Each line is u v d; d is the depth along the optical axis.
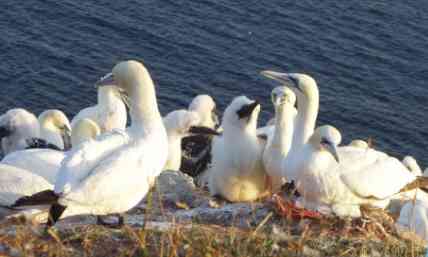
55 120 21.59
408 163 21.62
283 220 12.97
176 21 36.66
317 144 13.52
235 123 16.92
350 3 39.00
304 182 13.54
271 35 36.59
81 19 36.19
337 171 13.45
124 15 36.69
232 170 16.95
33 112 31.12
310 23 37.53
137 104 12.86
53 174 14.58
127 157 12.20
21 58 33.53
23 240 11.52
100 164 12.02
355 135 31.70
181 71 34.09
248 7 38.03
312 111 15.44
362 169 13.62
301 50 35.94
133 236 11.70
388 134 32.00
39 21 35.75
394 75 35.09
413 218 14.87
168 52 34.97
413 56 36.22
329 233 12.69
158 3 37.69
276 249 11.75
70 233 11.81
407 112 33.22
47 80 32.69
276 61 35.19
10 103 31.41
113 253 11.38
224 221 13.27
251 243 11.76
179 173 16.86
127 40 35.47
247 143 16.89
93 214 12.45
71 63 33.72
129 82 12.93
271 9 38.09
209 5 37.97
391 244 12.49
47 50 34.16
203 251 11.34
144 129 12.73
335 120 32.31
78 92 32.34
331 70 35.00
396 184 14.00
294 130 15.57
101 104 21.97
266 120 31.81
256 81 33.88
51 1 36.88
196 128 19.44
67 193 11.74
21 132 21.23
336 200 13.52
